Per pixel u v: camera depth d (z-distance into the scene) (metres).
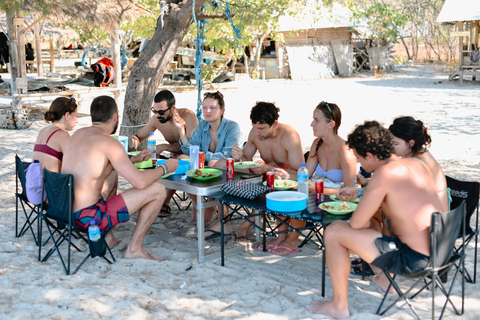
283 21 25.92
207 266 4.11
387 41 31.67
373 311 3.36
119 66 13.40
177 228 5.21
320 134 4.38
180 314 3.31
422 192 3.06
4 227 5.01
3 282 3.72
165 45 7.07
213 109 5.12
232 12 7.44
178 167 4.61
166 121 5.56
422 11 46.53
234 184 4.13
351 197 3.77
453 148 9.35
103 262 4.13
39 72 19.16
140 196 4.08
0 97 16.23
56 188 3.88
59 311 3.30
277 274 3.99
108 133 4.22
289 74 26.84
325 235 3.27
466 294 3.58
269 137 4.82
